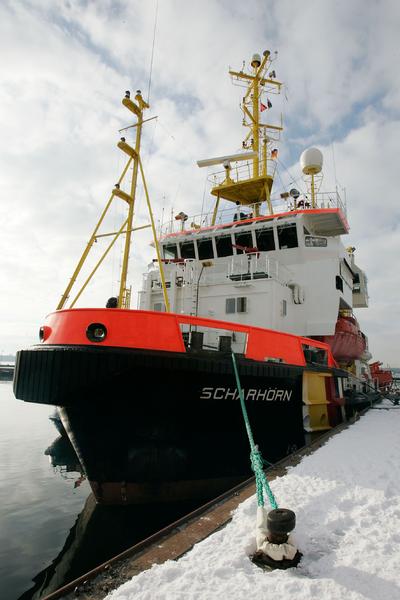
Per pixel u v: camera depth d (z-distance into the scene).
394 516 3.93
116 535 5.84
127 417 6.17
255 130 17.53
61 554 5.39
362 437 8.20
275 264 11.45
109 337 6.16
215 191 17.38
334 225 14.77
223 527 3.78
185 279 11.34
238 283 10.57
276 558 2.97
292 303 12.13
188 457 6.47
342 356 13.93
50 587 4.56
